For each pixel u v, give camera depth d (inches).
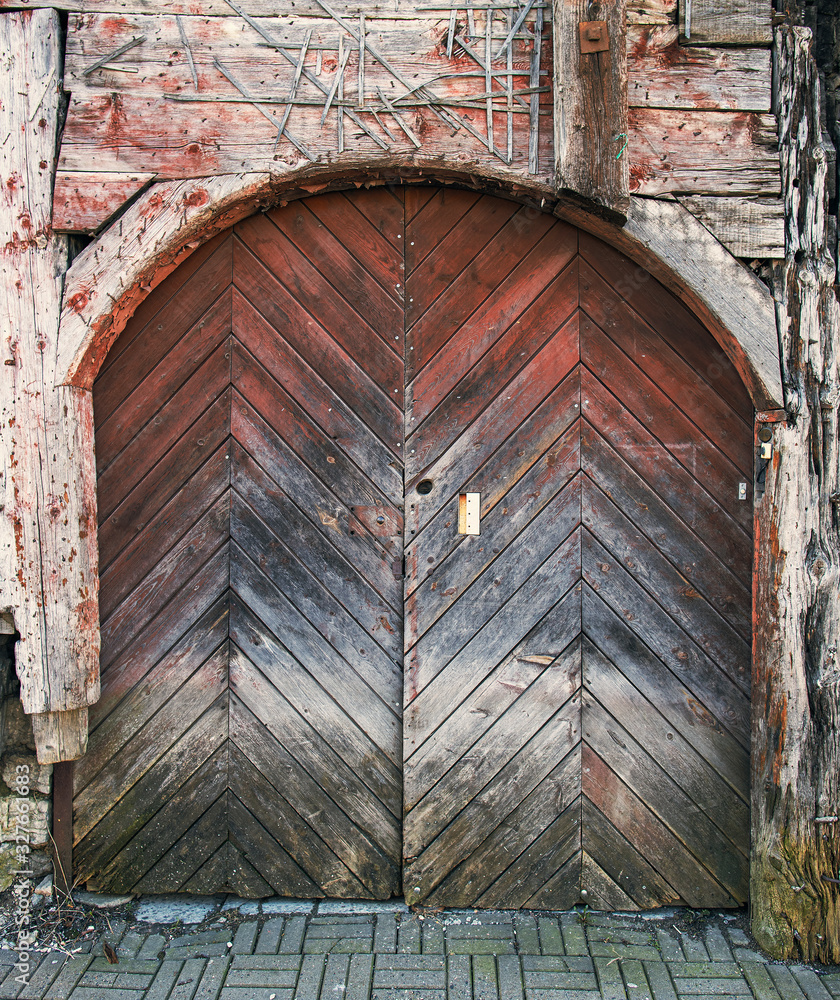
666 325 102.4
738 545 103.3
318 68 93.2
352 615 105.3
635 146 93.6
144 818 106.1
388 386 104.0
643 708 104.2
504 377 103.7
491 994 87.1
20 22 93.0
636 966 92.4
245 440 104.9
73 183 94.0
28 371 94.9
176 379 103.8
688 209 94.3
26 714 100.3
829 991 88.7
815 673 94.3
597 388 103.2
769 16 93.5
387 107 92.9
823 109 99.0
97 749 105.3
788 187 94.4
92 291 95.2
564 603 104.4
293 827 106.1
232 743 106.0
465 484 104.3
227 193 93.7
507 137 93.1
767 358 94.6
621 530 103.8
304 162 93.6
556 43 88.2
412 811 105.1
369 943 96.4
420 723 104.8
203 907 104.5
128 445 104.0
